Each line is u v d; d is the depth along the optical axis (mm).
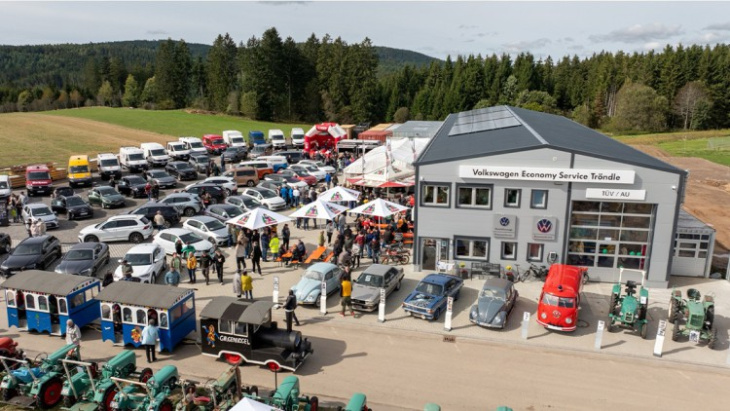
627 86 112875
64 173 53094
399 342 19625
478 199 25641
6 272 25203
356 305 21859
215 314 17344
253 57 122062
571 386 16641
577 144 26516
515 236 25500
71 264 25016
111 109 129625
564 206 24688
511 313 22031
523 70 127875
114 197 39906
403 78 143875
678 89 111688
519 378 17078
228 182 43500
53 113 119062
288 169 48719
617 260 25156
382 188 43469
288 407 13617
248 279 22688
